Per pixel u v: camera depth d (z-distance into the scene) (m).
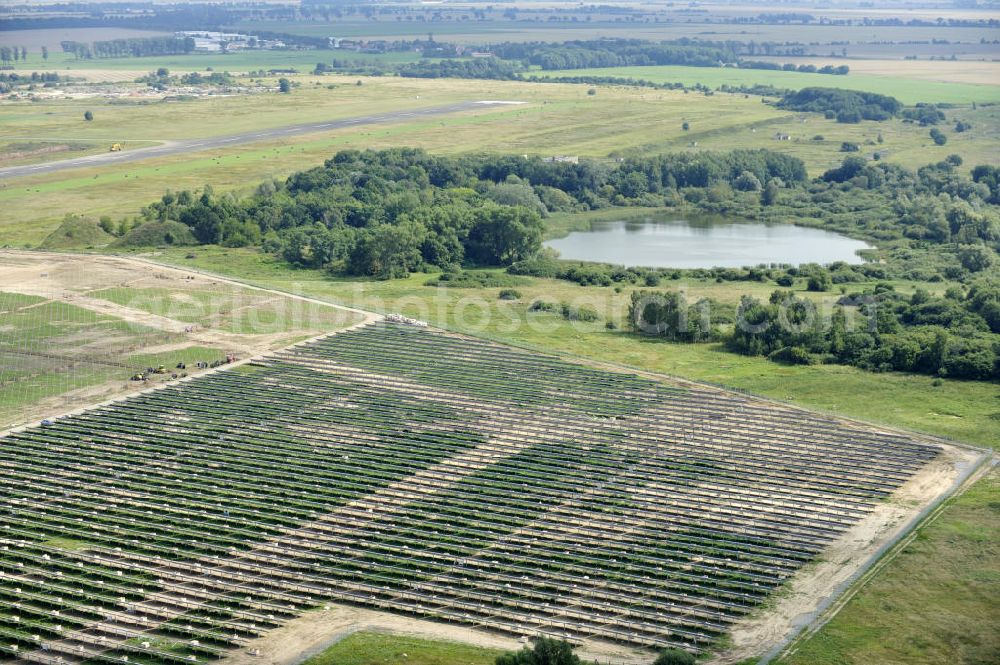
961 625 187.38
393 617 193.38
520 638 186.38
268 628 189.62
